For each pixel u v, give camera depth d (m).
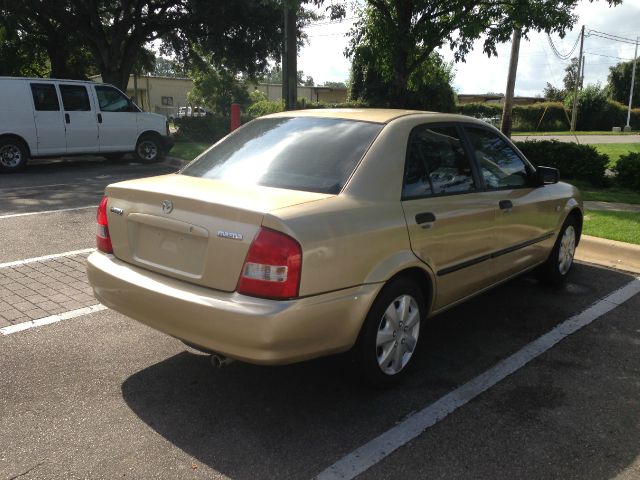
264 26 18.88
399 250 3.33
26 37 21.95
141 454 2.80
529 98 66.25
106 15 21.52
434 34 9.59
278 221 2.78
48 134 12.80
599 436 3.04
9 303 4.73
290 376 3.64
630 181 10.85
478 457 2.84
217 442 2.92
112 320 4.44
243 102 30.81
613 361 3.96
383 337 3.35
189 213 3.04
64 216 8.01
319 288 2.90
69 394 3.35
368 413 3.23
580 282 5.70
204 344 2.93
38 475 2.63
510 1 9.43
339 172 3.32
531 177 4.87
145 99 51.50
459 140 4.12
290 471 2.70
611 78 65.19
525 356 4.02
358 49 10.10
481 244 4.09
